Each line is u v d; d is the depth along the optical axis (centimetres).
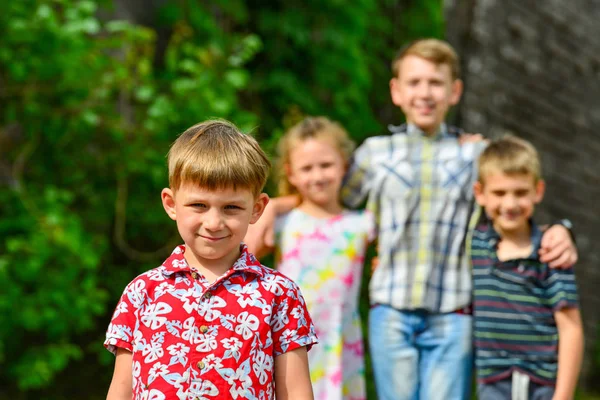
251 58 601
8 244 466
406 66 392
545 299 346
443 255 374
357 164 401
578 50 972
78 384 551
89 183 540
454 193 378
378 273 383
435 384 367
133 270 566
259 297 222
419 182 383
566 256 346
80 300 488
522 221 351
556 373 344
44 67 492
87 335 557
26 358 488
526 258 349
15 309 471
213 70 549
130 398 220
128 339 219
